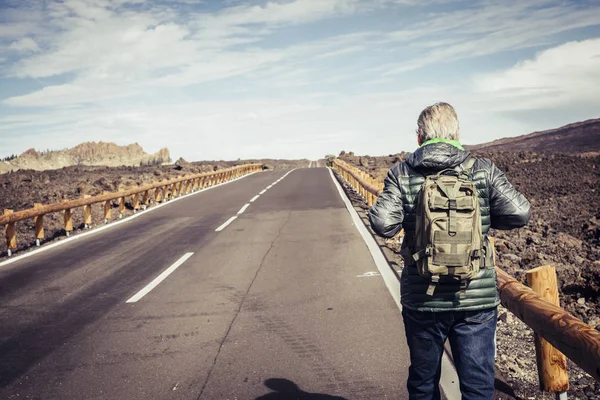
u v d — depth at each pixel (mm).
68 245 12719
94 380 4750
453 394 4148
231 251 10961
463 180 2742
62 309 7129
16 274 9594
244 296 7395
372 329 5750
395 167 2949
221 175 38062
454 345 2818
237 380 4605
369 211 2887
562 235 11453
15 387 4672
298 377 4609
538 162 26719
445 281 2658
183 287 8062
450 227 2600
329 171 49938
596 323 6562
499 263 9219
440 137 2922
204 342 5609
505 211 2779
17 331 6250
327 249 10719
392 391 4250
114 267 9844
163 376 4766
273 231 13477
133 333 5996
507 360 4902
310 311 6543
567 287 7746
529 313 3318
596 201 16125
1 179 26781
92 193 22234
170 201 23688
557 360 3918
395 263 9117
